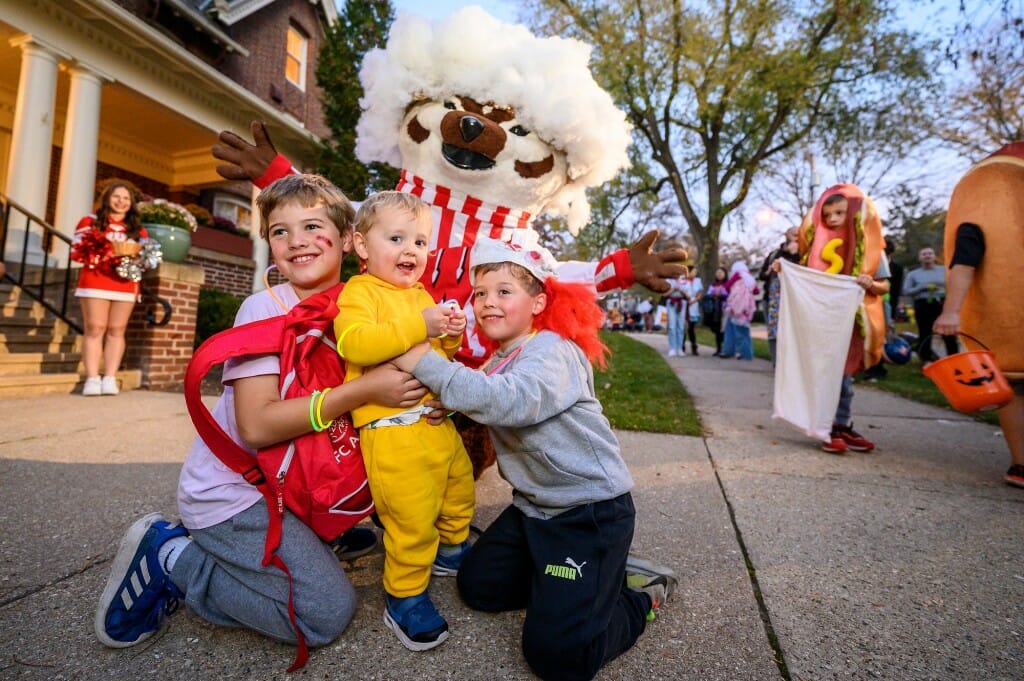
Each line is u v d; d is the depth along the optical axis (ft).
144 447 10.96
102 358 18.19
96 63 25.30
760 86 53.01
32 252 22.72
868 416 16.70
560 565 4.86
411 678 4.63
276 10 39.52
